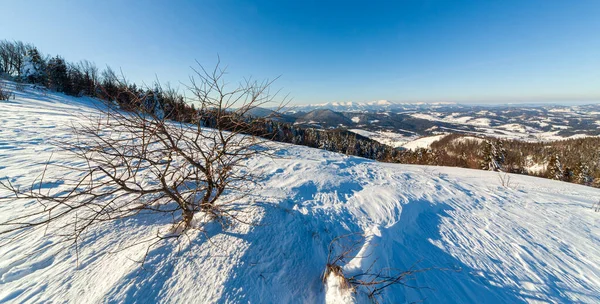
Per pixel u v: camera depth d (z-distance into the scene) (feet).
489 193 19.99
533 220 15.17
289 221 9.41
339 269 7.03
